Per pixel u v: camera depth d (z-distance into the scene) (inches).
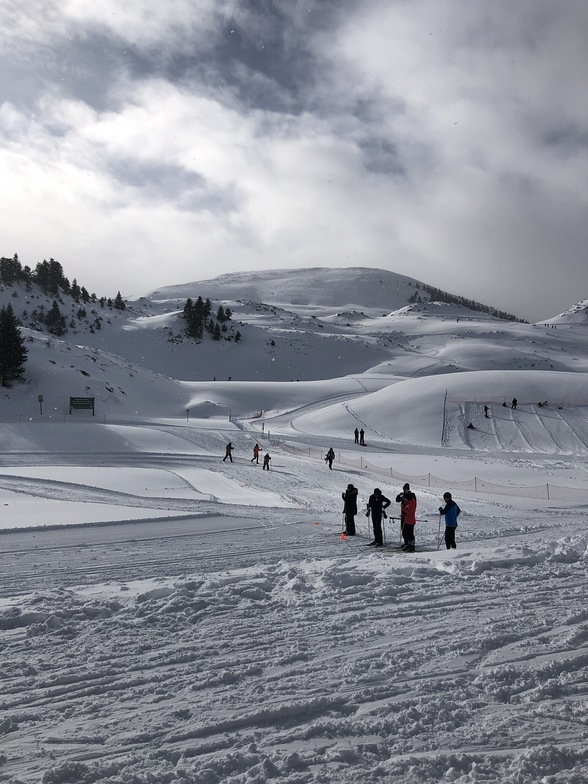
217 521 773.3
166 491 1131.3
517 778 152.6
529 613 301.3
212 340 5940.0
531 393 2839.6
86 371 3223.4
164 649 252.5
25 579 427.8
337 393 3688.5
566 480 1480.1
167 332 5964.6
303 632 274.7
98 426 2166.6
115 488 1136.2
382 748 169.8
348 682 216.2
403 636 267.9
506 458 1962.4
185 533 669.9
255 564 488.4
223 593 340.2
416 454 2018.9
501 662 234.4
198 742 173.8
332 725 183.3
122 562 495.2
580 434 2409.0
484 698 201.8
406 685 213.3
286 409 3324.3
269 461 1742.1
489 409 2659.9
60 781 152.3
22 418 2556.6
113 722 186.2
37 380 2965.1
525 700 199.8
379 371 5113.2
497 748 169.2
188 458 1792.6
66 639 266.8
